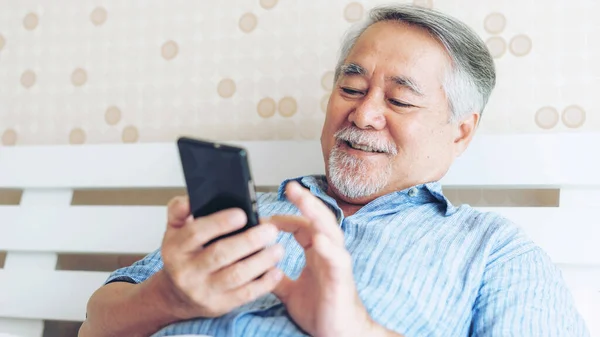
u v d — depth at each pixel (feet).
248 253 2.62
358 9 5.07
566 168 4.41
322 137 4.31
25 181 5.18
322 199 4.11
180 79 5.36
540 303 3.43
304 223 2.75
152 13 5.49
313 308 2.76
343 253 2.53
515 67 4.78
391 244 3.64
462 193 4.83
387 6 4.26
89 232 4.99
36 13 5.70
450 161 4.25
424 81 4.01
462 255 3.65
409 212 3.93
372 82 4.06
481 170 4.53
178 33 5.41
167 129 5.33
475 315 3.53
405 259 3.54
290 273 3.60
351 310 2.66
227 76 5.27
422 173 4.08
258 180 4.85
